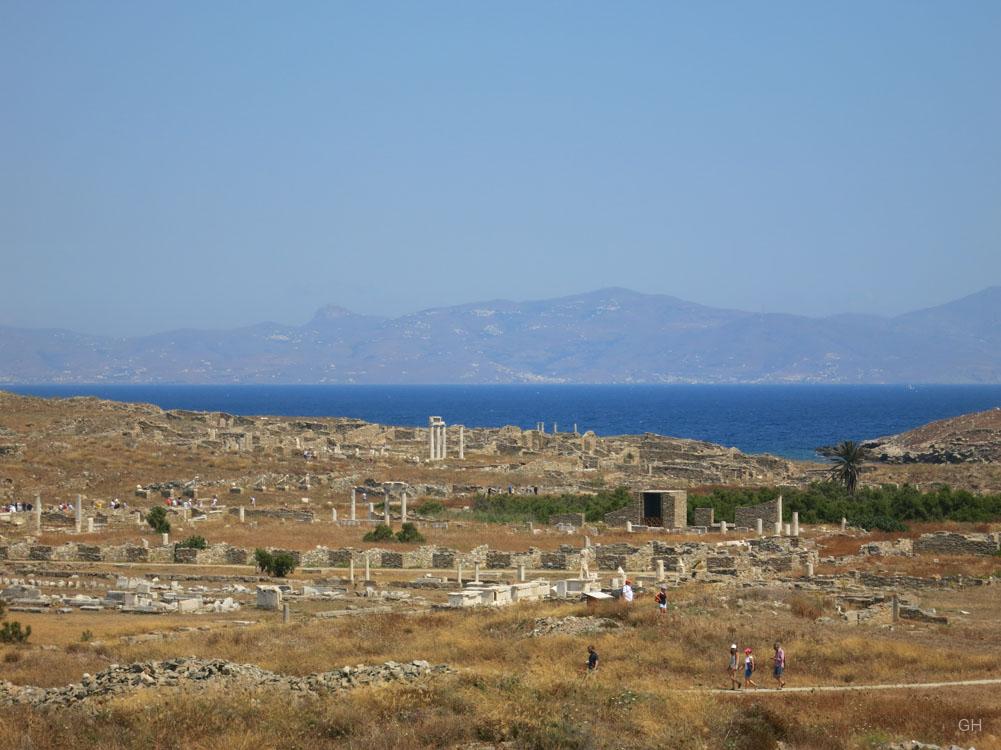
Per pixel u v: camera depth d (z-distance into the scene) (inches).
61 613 3344.0
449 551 4293.8
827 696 2135.8
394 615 3115.2
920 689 2236.7
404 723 1855.3
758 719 1899.6
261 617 3257.9
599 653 2534.5
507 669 2381.9
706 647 2588.6
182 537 4825.3
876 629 2869.1
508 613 3031.5
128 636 2874.0
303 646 2677.2
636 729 1855.3
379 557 4266.7
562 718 1859.0
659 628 2743.6
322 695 1985.7
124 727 1807.3
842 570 3998.5
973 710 2017.7
